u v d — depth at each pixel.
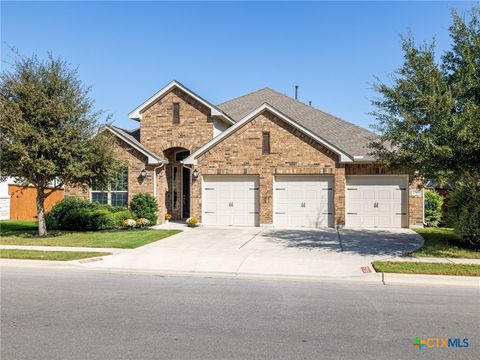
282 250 12.70
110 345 5.24
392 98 12.02
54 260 11.29
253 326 6.02
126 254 12.20
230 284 8.95
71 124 14.90
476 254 11.77
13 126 13.89
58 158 14.73
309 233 16.47
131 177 19.70
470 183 13.40
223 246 13.48
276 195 18.64
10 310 6.84
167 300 7.52
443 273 9.41
